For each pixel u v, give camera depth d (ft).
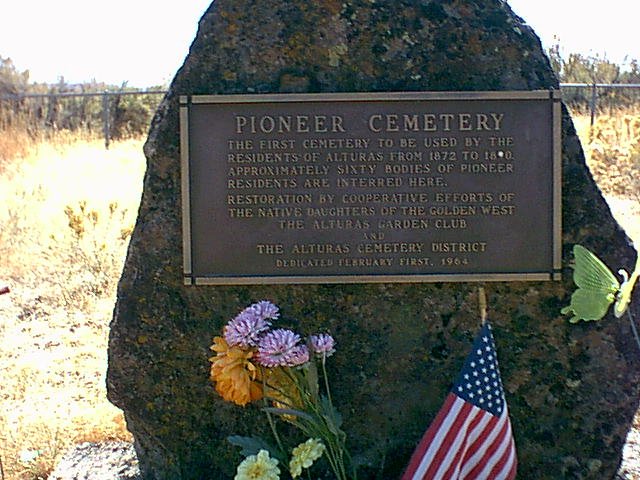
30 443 5.43
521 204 4.50
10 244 9.85
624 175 13.29
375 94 4.49
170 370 4.61
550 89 4.53
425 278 4.51
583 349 4.57
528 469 4.62
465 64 4.57
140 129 21.61
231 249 4.53
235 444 4.45
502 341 4.58
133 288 4.60
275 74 4.57
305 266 4.53
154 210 4.58
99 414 5.89
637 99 20.20
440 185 4.50
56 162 15.38
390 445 4.61
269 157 4.51
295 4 4.57
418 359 4.59
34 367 6.95
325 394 4.60
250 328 4.26
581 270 4.01
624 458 4.96
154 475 4.75
